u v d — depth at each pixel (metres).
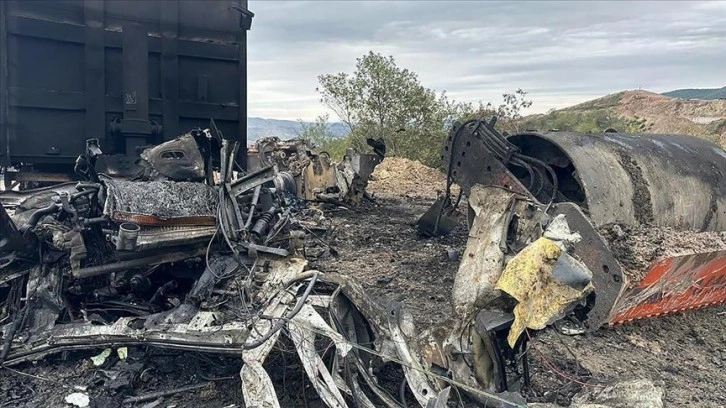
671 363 4.95
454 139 6.82
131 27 6.90
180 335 3.91
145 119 6.99
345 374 3.74
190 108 7.33
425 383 3.49
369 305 3.96
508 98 19.86
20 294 4.56
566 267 3.37
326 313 4.14
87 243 4.42
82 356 4.47
